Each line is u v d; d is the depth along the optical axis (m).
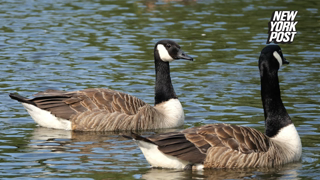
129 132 14.80
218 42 26.41
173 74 21.08
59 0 39.25
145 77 20.31
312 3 36.97
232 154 11.01
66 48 24.91
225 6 36.72
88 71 21.05
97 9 35.59
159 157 11.00
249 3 37.62
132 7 36.50
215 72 21.30
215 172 10.95
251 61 22.98
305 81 19.78
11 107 16.44
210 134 11.06
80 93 14.99
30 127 14.66
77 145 13.02
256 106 16.69
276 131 12.17
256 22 31.03
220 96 17.92
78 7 36.28
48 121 14.60
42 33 28.00
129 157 12.00
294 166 11.55
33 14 33.38
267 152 11.34
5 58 22.78
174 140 10.80
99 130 14.73
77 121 14.57
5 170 10.95
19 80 19.44
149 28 29.58
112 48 25.08
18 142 13.14
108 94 15.14
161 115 15.52
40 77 19.94
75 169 11.08
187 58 16.03
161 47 16.19
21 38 26.72
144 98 17.62
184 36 27.66
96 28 29.52
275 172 11.09
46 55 23.53
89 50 24.61
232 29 29.33
